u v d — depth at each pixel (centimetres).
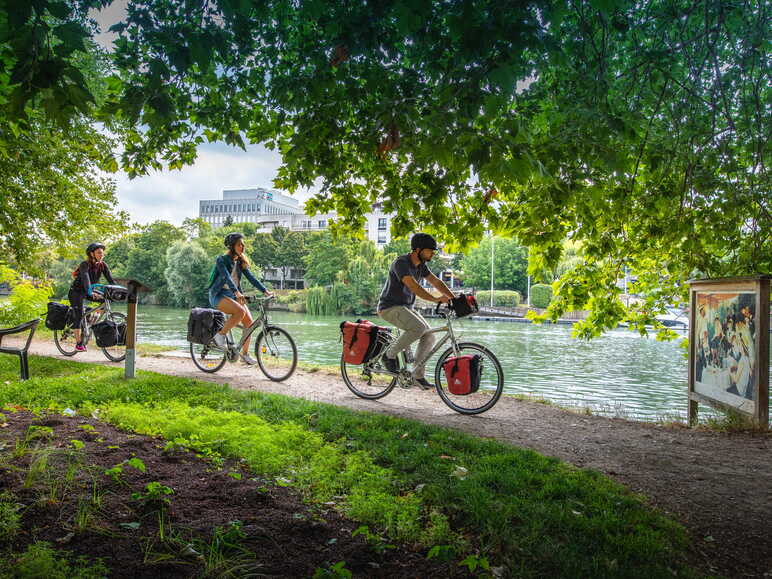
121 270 9438
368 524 284
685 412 1320
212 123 567
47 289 1684
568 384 1900
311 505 302
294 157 465
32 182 1495
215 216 18262
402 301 618
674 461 446
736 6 474
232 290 746
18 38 223
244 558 237
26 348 624
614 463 435
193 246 7894
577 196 496
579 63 439
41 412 467
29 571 208
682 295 984
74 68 235
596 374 2180
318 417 504
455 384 586
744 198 661
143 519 266
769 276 529
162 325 3734
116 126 1465
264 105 583
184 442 393
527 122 495
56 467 315
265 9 354
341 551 253
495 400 591
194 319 788
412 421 503
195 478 327
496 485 343
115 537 246
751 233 784
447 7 309
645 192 683
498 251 10281
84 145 1510
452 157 308
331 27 349
